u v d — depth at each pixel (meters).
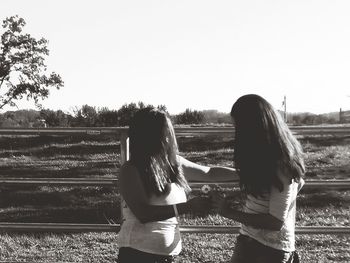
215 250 7.51
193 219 9.00
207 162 16.53
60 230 5.25
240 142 3.53
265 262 3.60
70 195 11.84
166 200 3.70
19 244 8.08
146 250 3.66
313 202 10.80
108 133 5.21
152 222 3.69
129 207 3.69
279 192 3.48
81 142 19.77
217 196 3.67
